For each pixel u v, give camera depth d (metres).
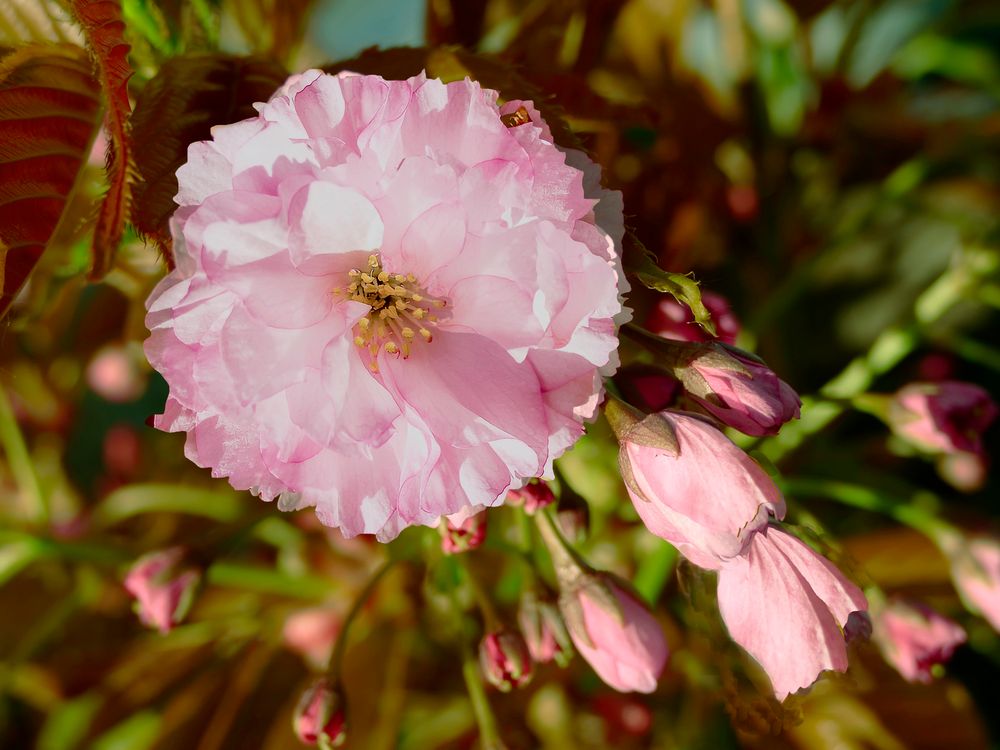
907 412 0.20
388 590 0.23
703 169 0.26
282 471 0.13
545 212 0.13
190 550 0.19
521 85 0.15
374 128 0.13
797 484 0.21
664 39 0.25
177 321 0.13
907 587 0.22
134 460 0.28
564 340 0.13
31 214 0.14
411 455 0.14
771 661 0.14
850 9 0.27
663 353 0.15
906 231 0.28
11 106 0.15
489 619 0.18
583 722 0.22
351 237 0.13
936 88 0.31
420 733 0.22
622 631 0.16
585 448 0.21
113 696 0.24
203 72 0.16
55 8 0.16
